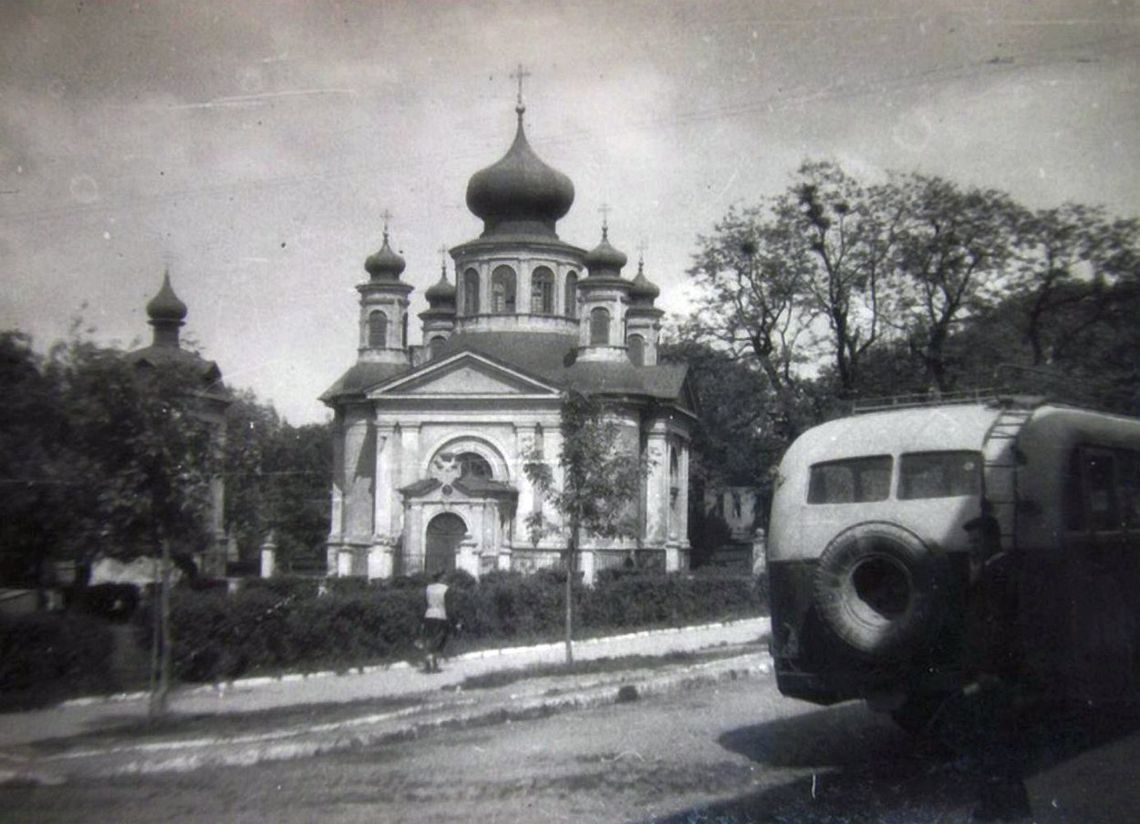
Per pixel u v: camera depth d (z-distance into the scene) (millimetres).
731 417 65375
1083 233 28328
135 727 14664
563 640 28953
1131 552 12961
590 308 57875
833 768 11781
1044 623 11500
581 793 10617
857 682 11734
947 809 9984
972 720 11375
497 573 33969
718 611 37844
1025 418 12070
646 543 57844
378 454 55375
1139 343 27641
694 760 12305
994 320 30625
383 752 12992
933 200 30172
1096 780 10797
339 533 59844
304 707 16484
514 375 54375
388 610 23922
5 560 22672
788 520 12664
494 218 62844
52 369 20281
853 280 33500
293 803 10266
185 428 15250
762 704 17125
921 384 33594
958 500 11727
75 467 15992
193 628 19875
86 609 22484
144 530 15320
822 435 12977
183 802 10352
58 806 10234
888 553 11273
